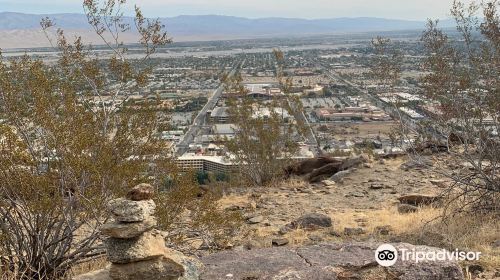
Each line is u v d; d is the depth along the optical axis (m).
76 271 7.82
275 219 11.60
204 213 9.68
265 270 6.15
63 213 7.38
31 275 7.39
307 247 6.90
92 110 8.56
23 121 7.57
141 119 8.62
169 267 5.77
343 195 13.89
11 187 7.30
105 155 7.59
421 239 8.39
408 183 14.21
